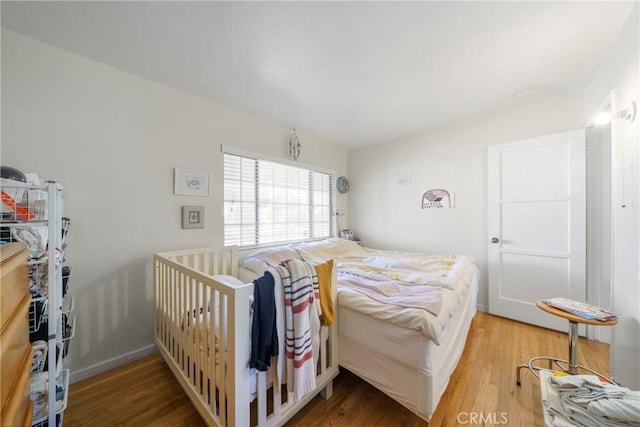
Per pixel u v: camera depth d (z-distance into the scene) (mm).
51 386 1053
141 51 1726
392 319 1378
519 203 2623
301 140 3430
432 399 1250
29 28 1502
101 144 1850
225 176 2639
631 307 1424
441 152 3244
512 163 2664
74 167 1741
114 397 1585
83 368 1770
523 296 2607
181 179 2262
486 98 2445
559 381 1124
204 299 1313
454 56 1796
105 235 1870
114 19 1430
